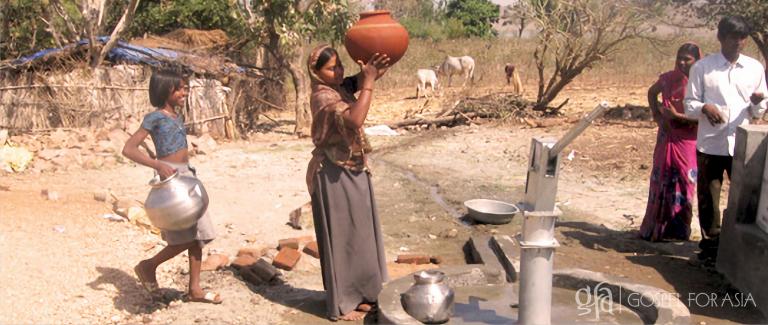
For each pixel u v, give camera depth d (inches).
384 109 762.8
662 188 258.8
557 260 243.4
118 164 409.1
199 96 526.6
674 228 260.5
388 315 179.3
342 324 189.9
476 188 363.9
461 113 615.2
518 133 553.6
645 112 628.7
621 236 273.1
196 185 187.5
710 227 236.8
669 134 255.4
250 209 314.5
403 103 816.9
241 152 476.7
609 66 1005.2
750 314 199.0
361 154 189.5
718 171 233.5
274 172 404.8
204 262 228.2
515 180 384.5
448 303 183.0
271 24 558.9
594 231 280.7
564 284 209.3
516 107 627.5
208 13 807.7
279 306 201.8
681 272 232.8
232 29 737.6
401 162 440.5
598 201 332.5
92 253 224.7
